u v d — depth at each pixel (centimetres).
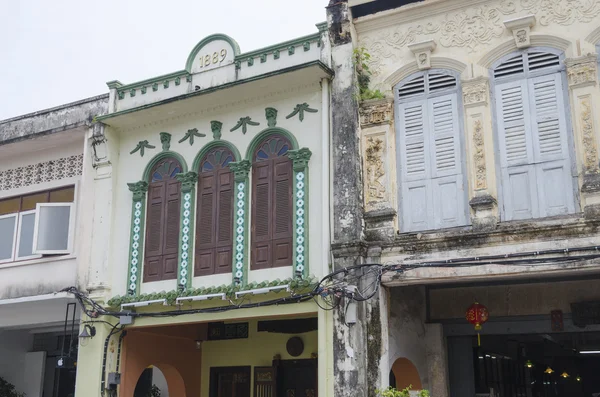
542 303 1077
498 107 947
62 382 1571
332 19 1064
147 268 1160
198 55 1192
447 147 972
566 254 850
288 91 1092
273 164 1084
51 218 1272
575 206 870
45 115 1345
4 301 1252
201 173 1154
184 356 1358
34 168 1377
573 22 916
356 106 1023
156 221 1177
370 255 977
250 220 1081
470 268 906
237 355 1379
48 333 1597
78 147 1329
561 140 898
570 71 901
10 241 1348
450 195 953
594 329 1035
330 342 959
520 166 915
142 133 1234
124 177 1228
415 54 1016
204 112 1170
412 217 973
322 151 1028
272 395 1319
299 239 1020
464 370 1163
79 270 1195
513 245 886
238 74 1136
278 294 1021
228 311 1062
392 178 991
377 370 934
